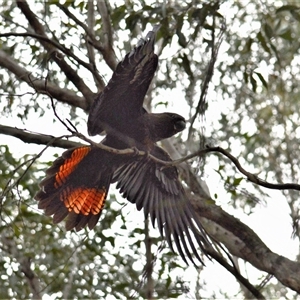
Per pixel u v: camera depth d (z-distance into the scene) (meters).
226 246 13.36
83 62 13.05
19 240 14.70
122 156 11.58
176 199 11.85
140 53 10.35
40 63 13.57
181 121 12.48
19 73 14.04
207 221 13.50
